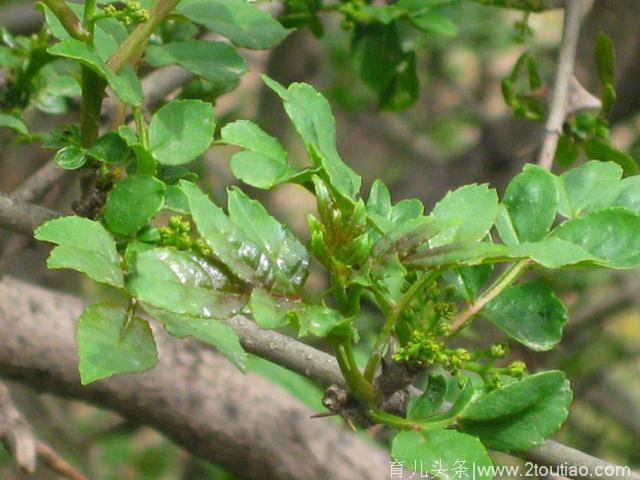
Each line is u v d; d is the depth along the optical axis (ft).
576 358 3.49
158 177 1.86
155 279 1.62
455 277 1.78
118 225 1.75
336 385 1.90
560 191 1.80
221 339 1.67
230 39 1.91
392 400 1.74
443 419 1.70
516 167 3.46
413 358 1.70
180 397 2.66
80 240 1.63
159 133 1.79
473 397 1.71
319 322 1.62
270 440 2.66
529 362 2.78
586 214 1.78
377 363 1.71
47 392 2.69
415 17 2.42
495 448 1.69
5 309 2.65
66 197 3.22
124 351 1.60
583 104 2.44
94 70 1.77
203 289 1.63
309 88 1.74
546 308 1.78
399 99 2.57
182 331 1.66
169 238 1.76
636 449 3.53
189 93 2.31
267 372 2.93
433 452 1.63
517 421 1.69
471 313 1.77
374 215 1.67
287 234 1.67
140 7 1.84
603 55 2.45
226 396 2.68
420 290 1.72
